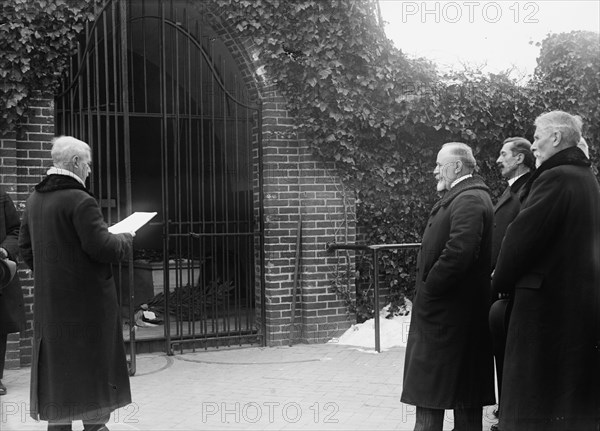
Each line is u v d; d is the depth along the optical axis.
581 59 8.74
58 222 3.87
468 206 3.98
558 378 3.58
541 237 3.58
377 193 7.83
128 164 6.06
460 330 4.00
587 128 8.79
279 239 7.35
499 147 8.42
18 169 6.36
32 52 6.29
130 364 6.06
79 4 6.44
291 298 7.40
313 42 7.32
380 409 4.94
